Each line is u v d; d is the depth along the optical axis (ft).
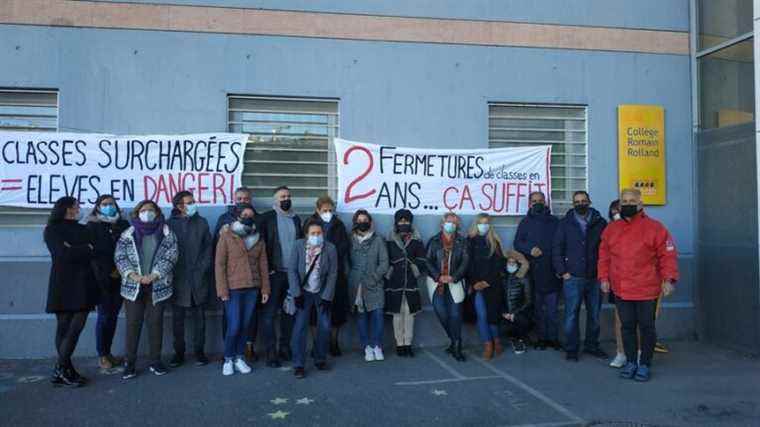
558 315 24.77
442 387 18.71
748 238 23.11
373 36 24.79
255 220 21.40
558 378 19.77
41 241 22.61
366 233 22.26
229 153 23.77
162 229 19.80
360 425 15.53
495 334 22.81
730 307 24.06
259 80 24.03
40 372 20.30
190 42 23.65
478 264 22.44
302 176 24.72
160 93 23.44
